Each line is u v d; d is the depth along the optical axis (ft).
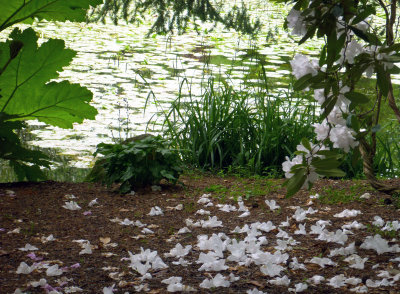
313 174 9.04
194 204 14.56
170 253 10.95
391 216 13.33
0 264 10.41
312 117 21.09
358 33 8.33
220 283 9.50
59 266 10.44
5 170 19.86
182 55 40.70
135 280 9.81
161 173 15.53
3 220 12.92
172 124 21.18
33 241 11.68
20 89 15.98
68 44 43.16
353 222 12.65
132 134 22.61
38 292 9.22
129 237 12.10
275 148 19.47
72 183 16.46
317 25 8.32
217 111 20.65
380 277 9.92
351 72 8.75
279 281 9.63
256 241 11.81
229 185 16.62
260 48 44.34
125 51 41.50
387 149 20.34
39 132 23.34
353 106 8.79
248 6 62.54
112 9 34.96
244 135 19.95
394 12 10.67
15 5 15.58
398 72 8.63
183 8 29.50
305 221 13.14
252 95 23.29
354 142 9.37
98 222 13.05
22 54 15.38
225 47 44.70
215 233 12.37
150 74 33.81
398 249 11.01
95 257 10.90
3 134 15.93
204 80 32.07
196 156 19.31
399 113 11.53
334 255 10.98
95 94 28.58
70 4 16.06
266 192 15.64
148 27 54.24
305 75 8.85
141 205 14.43
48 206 14.11
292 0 8.72
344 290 9.42
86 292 9.32
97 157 20.25
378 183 14.37
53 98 16.33
